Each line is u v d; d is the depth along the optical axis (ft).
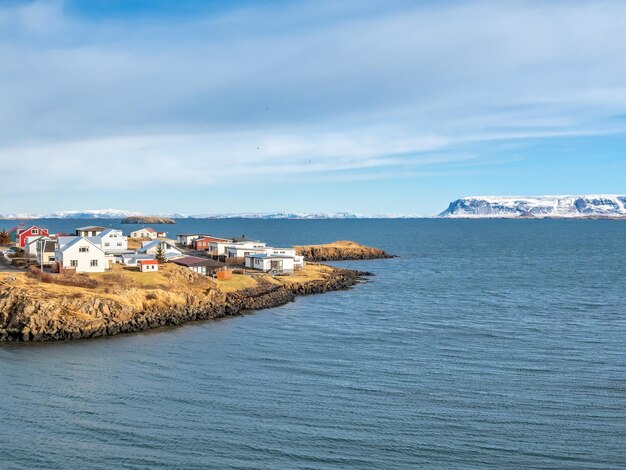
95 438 153.99
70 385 194.70
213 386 194.18
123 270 356.79
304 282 431.02
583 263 638.94
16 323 259.80
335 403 179.22
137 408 174.19
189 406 175.94
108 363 221.05
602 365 220.02
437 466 141.38
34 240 436.76
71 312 271.08
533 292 416.46
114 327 271.69
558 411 173.58
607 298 384.68
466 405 178.09
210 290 344.28
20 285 289.33
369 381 200.44
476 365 220.43
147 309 298.97
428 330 282.97
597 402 180.65
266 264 451.53
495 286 449.89
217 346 248.52
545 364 221.87
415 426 162.61
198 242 578.66
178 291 329.52
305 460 143.23
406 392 189.37
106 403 177.99
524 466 141.69
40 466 139.64
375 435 156.87
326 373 209.46
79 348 243.40
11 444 150.30
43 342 253.03
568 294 405.18
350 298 387.96
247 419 166.40
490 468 140.87
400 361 225.76
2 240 537.24
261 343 254.47
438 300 379.76
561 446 151.33
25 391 188.55
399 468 140.05
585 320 307.37
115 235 468.75
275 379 202.08
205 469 138.82
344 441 153.38
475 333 275.80
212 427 160.86
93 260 353.51
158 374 207.10
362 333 275.59
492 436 156.87
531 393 188.55
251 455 145.48
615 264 624.59
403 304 362.94
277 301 361.51
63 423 163.12
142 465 140.26
